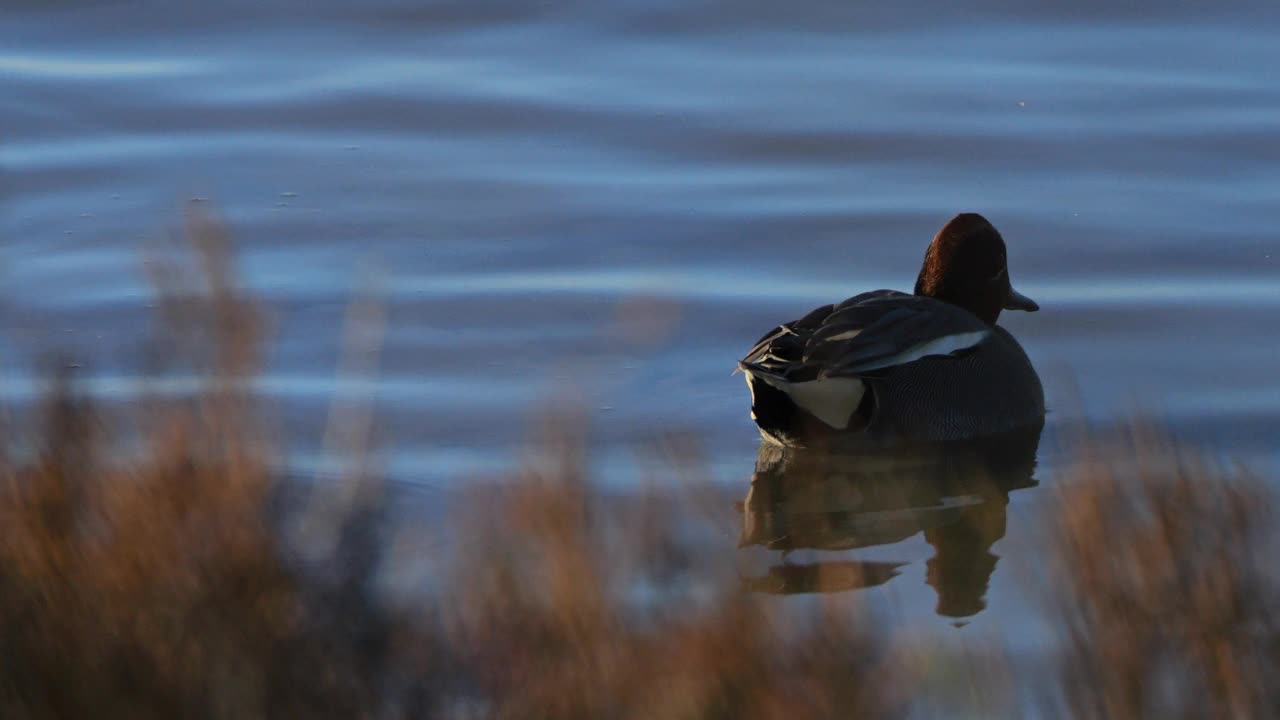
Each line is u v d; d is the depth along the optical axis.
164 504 9.02
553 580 8.59
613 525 9.59
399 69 29.73
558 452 10.71
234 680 8.46
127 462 9.62
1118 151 25.36
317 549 9.48
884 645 9.46
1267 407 16.86
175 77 29.50
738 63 29.80
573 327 19.30
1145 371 18.19
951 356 17.20
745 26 31.66
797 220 23.12
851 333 16.97
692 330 19.41
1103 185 24.08
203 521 8.97
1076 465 12.26
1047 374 18.34
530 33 31.52
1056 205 23.39
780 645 8.61
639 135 26.62
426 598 9.51
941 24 31.55
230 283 10.43
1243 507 9.70
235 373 9.98
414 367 18.02
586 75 29.34
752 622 8.45
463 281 20.94
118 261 21.39
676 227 22.92
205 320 10.26
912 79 28.77
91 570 8.77
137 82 29.23
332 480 13.27
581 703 8.12
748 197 24.03
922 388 16.97
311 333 18.98
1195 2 32.16
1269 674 8.76
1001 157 25.33
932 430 16.95
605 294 20.39
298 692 8.45
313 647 8.67
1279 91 27.62
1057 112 27.09
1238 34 30.48
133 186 24.58
